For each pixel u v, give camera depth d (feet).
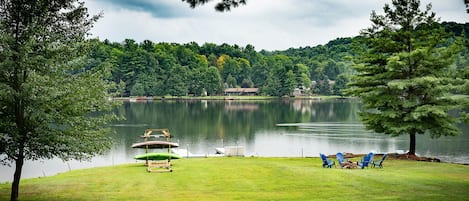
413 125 95.71
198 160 94.07
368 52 102.42
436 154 130.41
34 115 49.85
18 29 50.49
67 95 50.88
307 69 634.43
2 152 50.65
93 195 57.26
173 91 500.33
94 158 124.16
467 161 118.93
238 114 297.53
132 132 192.44
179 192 58.23
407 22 99.50
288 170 74.02
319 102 446.19
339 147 150.51
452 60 96.58
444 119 96.78
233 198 53.16
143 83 502.79
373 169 76.38
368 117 102.89
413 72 98.89
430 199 48.11
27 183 67.87
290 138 173.68
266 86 524.11
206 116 281.33
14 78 49.62
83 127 53.06
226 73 646.33
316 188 58.08
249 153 139.23
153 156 82.64
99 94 53.78
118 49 615.57
